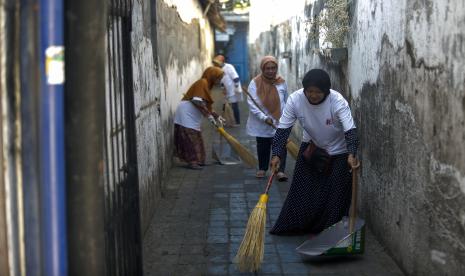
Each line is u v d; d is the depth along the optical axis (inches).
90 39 86.0
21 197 85.7
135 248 138.5
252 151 386.3
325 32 257.0
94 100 87.1
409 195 150.2
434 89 129.5
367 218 199.2
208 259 174.4
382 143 176.7
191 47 495.2
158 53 260.2
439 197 128.3
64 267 86.2
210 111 301.9
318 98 173.6
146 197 203.3
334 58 232.8
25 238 86.6
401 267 159.0
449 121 121.1
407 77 149.7
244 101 757.9
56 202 84.7
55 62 82.7
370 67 189.9
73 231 88.6
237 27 1167.0
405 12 150.3
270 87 276.5
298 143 382.6
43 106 83.1
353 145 171.3
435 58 128.5
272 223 212.7
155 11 251.3
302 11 366.3
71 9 85.7
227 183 279.1
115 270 118.8
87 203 88.2
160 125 254.5
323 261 170.4
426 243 137.6
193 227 207.8
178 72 371.2
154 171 229.0
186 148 311.6
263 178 288.0
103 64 88.1
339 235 173.6
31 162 84.6
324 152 182.5
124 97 133.4
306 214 189.8
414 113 144.5
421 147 139.7
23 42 82.7
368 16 191.9
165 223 213.3
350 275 159.5
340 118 174.6
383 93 174.2
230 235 197.9
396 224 163.2
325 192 185.6
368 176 196.5
